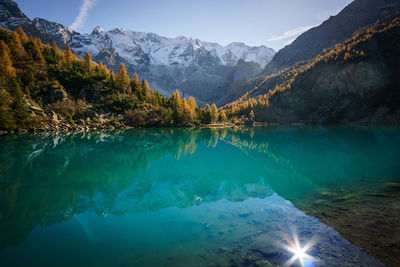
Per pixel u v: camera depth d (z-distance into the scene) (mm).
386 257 5961
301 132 72562
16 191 13055
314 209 9781
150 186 14852
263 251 6520
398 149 30078
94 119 74500
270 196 12133
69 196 12398
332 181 14922
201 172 19453
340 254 6195
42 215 9617
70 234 7844
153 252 6590
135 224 8680
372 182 14047
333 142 42156
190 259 6176
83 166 20703
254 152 32094
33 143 33875
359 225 7918
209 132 79188
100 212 10047
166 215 9594
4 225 8586
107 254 6516
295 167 20688
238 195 12461
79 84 86875
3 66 60844
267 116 154375
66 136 45688
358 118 108938
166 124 101438
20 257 6371
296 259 6020
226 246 6855
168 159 26250
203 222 8789
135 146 36906
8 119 44344
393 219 8242
